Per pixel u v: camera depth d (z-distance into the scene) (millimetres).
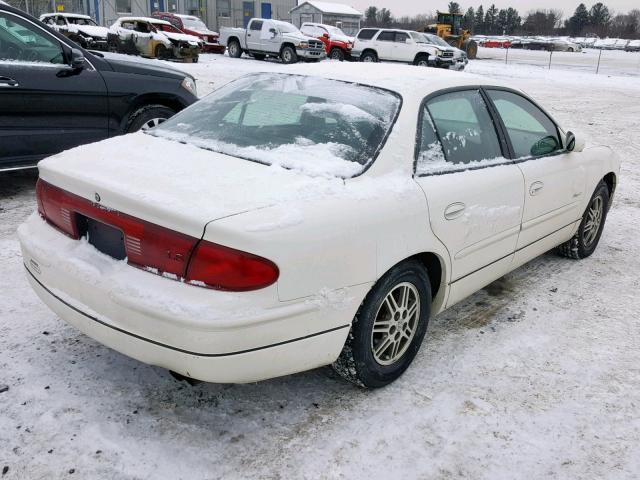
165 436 2557
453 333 3594
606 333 3705
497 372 3201
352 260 2504
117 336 2391
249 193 2424
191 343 2211
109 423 2611
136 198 2348
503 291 4258
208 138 3094
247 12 43812
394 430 2691
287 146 2895
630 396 3061
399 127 2939
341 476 2410
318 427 2680
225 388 2908
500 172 3477
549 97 17625
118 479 2314
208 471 2385
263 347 2318
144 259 2346
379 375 2885
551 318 3869
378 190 2686
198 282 2221
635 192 7336
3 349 3104
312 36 27172
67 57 5555
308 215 2383
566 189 4215
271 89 3396
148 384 2896
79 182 2568
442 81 3361
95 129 5805
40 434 2514
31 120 5320
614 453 2643
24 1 38594
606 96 18828
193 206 2287
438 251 2998
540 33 126875
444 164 3137
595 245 5094
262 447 2537
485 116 3582
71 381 2877
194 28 28312
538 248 4148
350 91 3193
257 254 2215
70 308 2566
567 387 3105
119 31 22766
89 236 2627
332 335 2539
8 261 4176
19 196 5656
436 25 36812
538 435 2727
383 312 2863
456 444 2633
